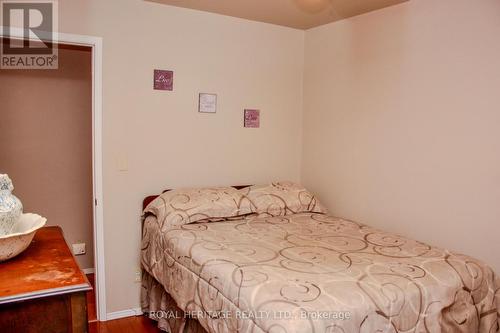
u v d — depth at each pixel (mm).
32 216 1742
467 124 2297
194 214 2676
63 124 3598
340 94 3229
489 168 2193
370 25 2930
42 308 1261
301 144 3695
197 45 3111
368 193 2996
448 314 1729
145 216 2906
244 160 3422
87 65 3635
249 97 3393
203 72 3158
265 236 2422
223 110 3279
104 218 2863
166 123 3037
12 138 3432
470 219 2301
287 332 1351
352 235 2465
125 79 2854
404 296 1612
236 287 1679
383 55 2828
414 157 2627
